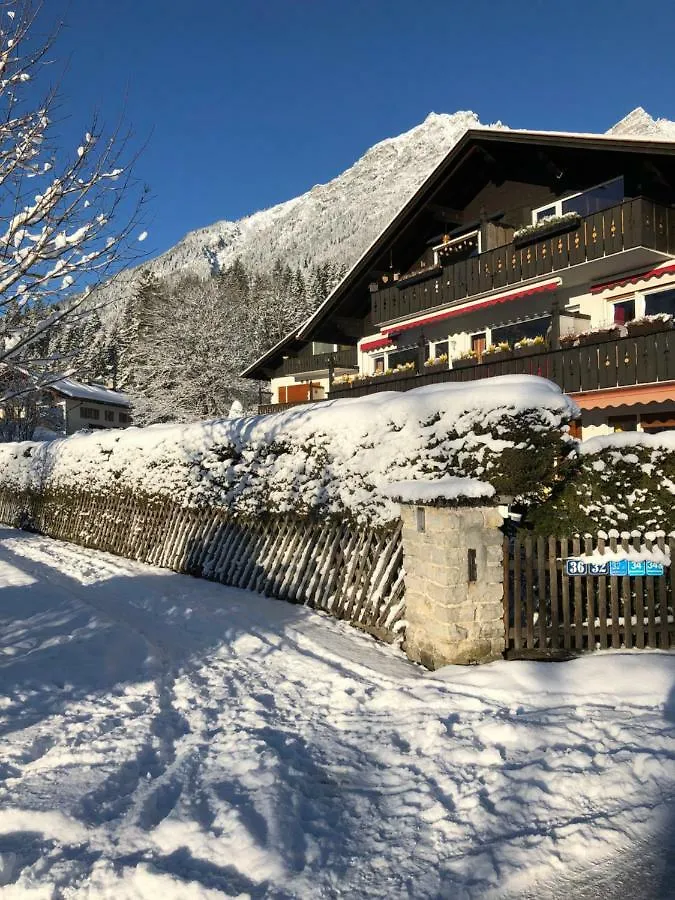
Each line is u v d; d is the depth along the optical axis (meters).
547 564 5.71
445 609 5.21
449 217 18.28
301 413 8.18
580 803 3.18
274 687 5.09
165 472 11.26
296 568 8.06
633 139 12.51
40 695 4.79
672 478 5.94
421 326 19.14
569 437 5.96
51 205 4.89
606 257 12.96
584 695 4.49
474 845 2.89
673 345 11.12
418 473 6.24
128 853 2.82
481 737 3.90
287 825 3.00
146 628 6.94
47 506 16.52
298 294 63.62
